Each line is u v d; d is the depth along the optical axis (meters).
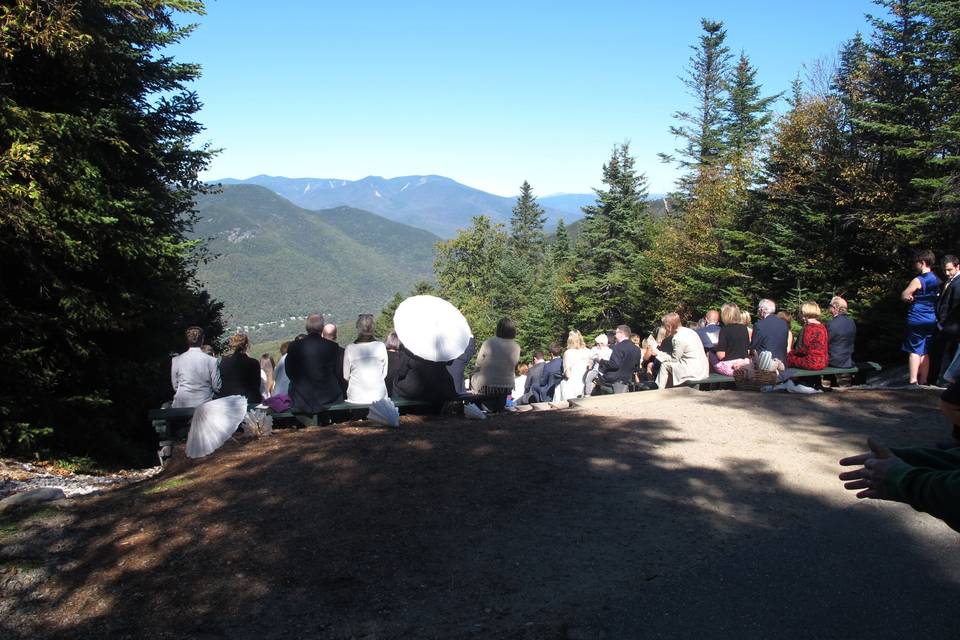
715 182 34.41
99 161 11.95
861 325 19.03
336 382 7.80
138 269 12.70
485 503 4.81
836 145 22.97
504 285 72.94
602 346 11.88
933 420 7.12
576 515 4.62
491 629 3.26
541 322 50.91
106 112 12.68
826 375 10.12
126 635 3.29
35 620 3.44
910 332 9.45
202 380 8.30
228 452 6.16
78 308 10.79
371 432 6.71
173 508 4.80
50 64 11.32
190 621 3.39
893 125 19.06
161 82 15.77
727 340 9.92
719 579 3.72
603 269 45.09
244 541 4.21
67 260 10.41
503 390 9.77
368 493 4.95
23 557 4.11
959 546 4.15
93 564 4.01
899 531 4.37
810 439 6.53
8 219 9.22
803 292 22.48
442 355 7.88
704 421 7.30
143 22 13.37
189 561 3.99
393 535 4.28
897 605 3.46
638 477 5.40
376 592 3.62
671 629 3.24
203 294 27.11
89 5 11.36
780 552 4.06
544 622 3.30
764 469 5.61
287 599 3.56
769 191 25.98
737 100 49.75
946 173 18.20
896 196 20.03
